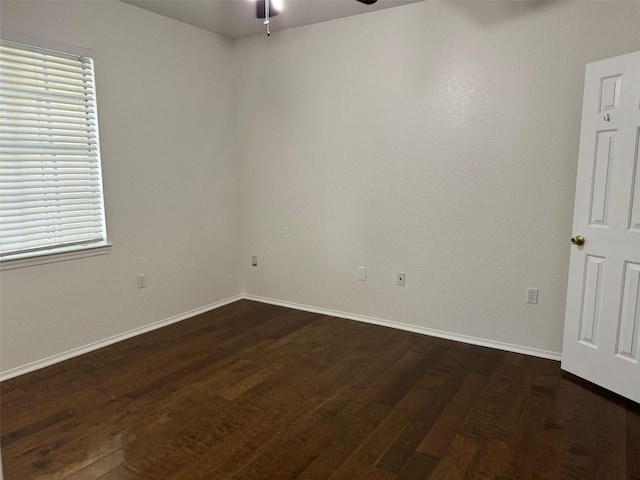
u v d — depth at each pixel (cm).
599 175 263
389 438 224
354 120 378
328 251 410
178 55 382
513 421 238
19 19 279
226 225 446
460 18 322
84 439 224
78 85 315
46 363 309
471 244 340
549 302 316
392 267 378
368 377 290
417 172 355
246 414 247
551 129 302
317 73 390
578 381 282
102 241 341
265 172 436
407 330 375
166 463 206
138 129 356
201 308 426
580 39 287
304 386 279
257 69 424
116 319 353
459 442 220
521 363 311
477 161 329
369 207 382
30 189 298
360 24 363
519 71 307
